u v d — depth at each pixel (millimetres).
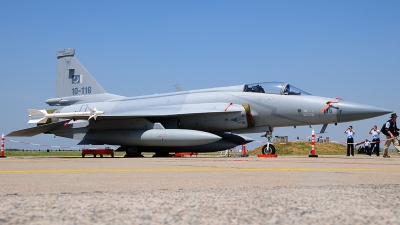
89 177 5715
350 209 2564
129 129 19922
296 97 19031
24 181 5012
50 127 20359
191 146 20453
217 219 2211
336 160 13961
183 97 21016
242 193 3541
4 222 2062
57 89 25625
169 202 2912
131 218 2236
